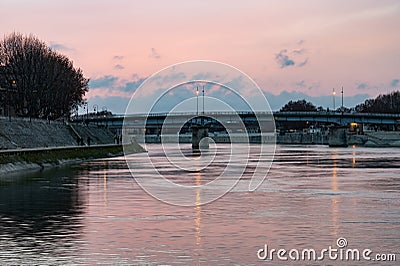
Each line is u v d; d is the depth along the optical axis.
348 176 73.62
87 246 30.52
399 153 145.12
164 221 37.81
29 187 58.97
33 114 152.88
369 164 99.12
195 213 41.19
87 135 167.00
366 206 44.88
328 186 60.50
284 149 178.62
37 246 30.55
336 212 41.75
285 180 67.88
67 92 167.12
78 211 42.16
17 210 42.72
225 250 29.75
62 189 56.94
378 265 27.14
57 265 26.94
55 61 163.00
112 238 32.47
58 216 39.84
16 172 79.25
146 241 31.70
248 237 32.75
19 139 117.81
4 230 34.81
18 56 152.38
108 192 54.28
